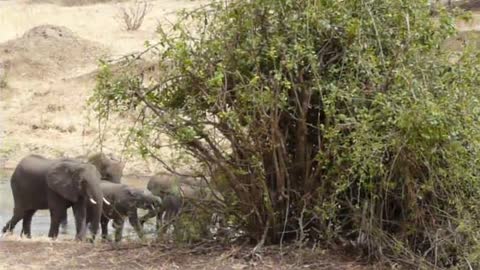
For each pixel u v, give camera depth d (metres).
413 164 11.75
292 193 12.86
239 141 12.52
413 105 11.20
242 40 12.63
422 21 12.59
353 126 11.86
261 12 12.46
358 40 12.28
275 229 12.88
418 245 12.42
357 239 12.73
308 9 12.26
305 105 12.35
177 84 12.88
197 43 12.67
